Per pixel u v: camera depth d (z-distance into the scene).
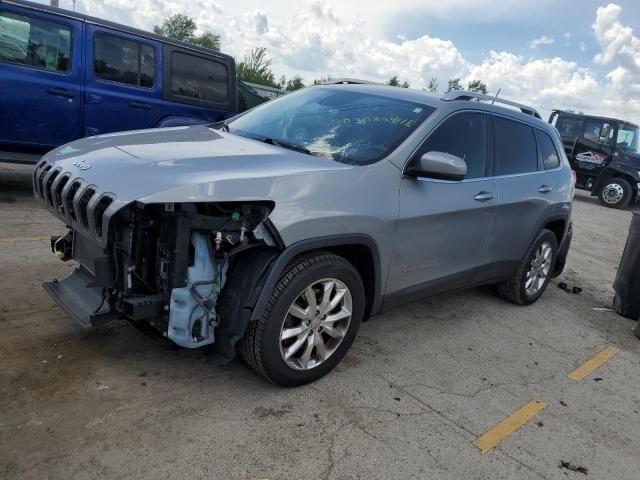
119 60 7.18
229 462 2.57
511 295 5.32
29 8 6.43
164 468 2.47
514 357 4.21
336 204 3.12
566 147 16.86
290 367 3.13
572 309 5.67
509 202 4.55
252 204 2.87
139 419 2.78
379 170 3.42
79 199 2.80
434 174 3.45
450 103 4.09
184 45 7.77
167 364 3.33
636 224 5.46
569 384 3.90
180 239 2.75
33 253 4.90
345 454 2.75
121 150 3.15
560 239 5.75
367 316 3.62
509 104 4.97
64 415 2.73
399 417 3.13
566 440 3.17
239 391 3.16
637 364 4.44
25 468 2.36
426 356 3.98
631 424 3.46
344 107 4.06
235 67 8.48
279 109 4.33
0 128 6.51
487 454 2.93
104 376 3.11
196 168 2.88
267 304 2.92
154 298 2.85
